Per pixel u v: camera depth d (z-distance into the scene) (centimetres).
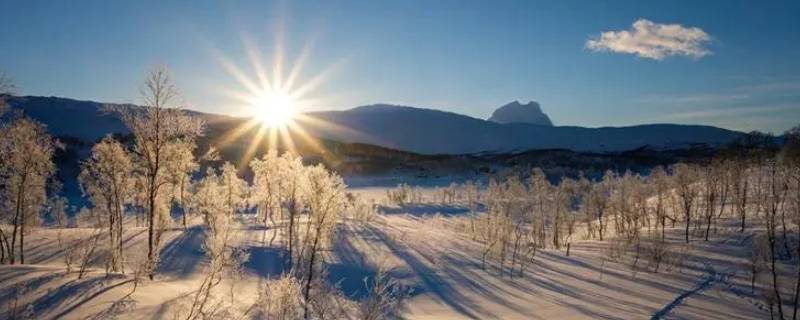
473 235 6956
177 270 4116
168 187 4019
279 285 2372
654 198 9169
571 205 10288
